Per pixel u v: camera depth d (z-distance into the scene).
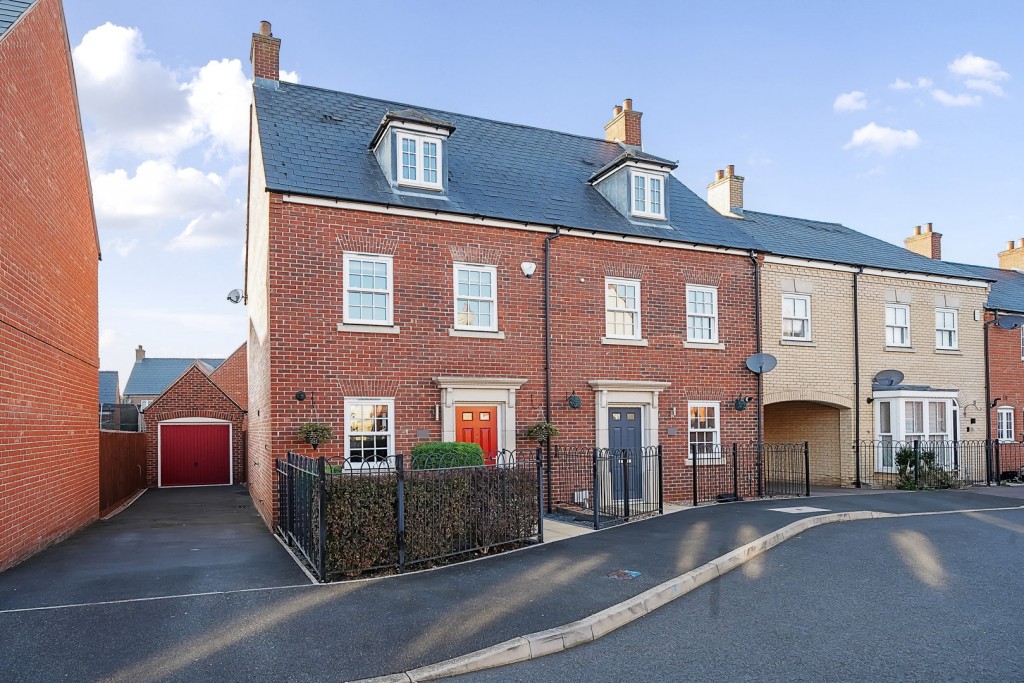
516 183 16.61
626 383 15.49
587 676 5.73
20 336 9.63
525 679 5.68
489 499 10.03
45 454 10.85
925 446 19.52
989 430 21.84
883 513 13.52
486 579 8.44
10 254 9.19
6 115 9.03
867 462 19.61
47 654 5.98
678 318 16.56
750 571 9.15
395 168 14.31
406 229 13.88
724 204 22.00
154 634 6.49
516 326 14.73
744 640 6.54
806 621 7.07
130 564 9.48
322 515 8.45
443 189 14.76
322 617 6.98
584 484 15.03
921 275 20.84
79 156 13.23
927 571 9.02
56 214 11.55
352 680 5.50
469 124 18.75
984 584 8.38
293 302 12.80
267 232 13.20
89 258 14.27
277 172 13.33
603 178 17.69
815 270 19.42
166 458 26.78
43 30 10.78
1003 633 6.65
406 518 9.03
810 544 10.76
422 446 11.88
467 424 14.15
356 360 13.20
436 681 5.63
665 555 9.67
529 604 7.39
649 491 15.66
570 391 15.12
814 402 20.58
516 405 14.56
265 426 14.06
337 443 12.93
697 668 5.88
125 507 17.92
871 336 20.14
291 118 15.60
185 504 18.72
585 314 15.48
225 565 9.38
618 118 20.92
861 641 6.47
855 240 22.47
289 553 10.28
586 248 15.63
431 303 13.97
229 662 5.84
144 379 52.88
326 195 13.07
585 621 6.79
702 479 16.42
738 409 17.02
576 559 9.48
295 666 5.77
